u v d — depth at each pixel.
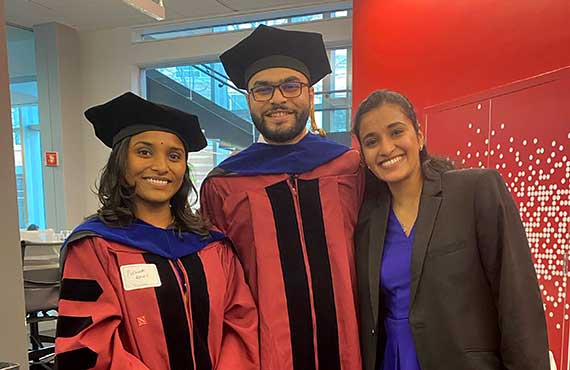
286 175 1.50
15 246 1.84
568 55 2.06
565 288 1.98
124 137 1.29
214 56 5.03
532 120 2.14
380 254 1.31
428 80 2.95
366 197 1.46
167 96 5.42
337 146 1.59
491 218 1.14
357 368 1.35
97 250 1.19
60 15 4.79
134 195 1.30
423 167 1.31
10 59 5.32
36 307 3.08
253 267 1.42
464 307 1.15
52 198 5.20
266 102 1.47
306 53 1.50
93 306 1.14
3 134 1.79
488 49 2.52
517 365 1.08
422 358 1.17
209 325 1.25
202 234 1.37
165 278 1.22
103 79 5.31
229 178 1.52
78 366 1.07
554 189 2.03
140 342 1.15
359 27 3.53
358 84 3.54
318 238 1.42
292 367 1.32
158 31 5.25
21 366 1.86
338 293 1.38
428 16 2.94
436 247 1.19
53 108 5.12
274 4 4.51
